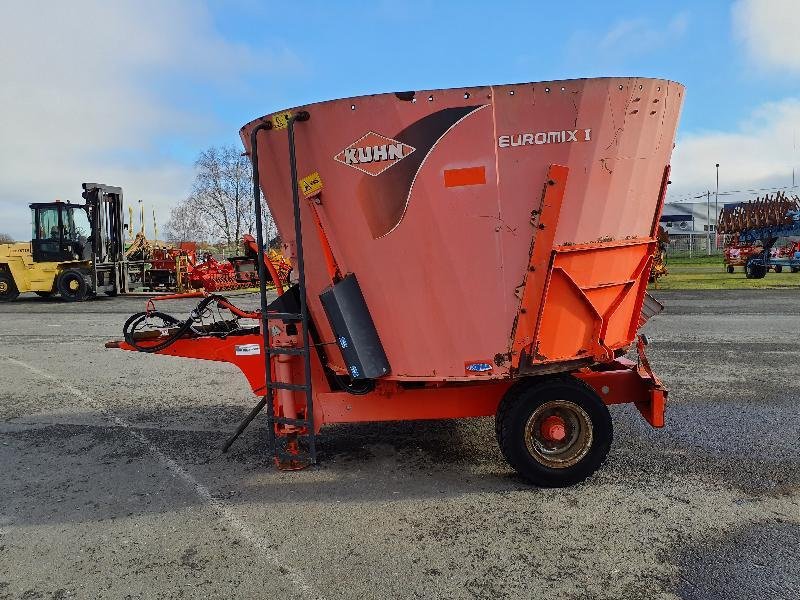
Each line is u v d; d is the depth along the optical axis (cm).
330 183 407
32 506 431
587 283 410
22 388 809
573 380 431
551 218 384
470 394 456
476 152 380
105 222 2322
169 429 612
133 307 1928
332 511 409
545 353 409
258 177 433
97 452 546
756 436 543
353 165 397
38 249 2159
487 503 414
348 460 502
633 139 395
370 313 420
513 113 376
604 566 333
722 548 349
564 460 431
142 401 727
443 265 395
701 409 630
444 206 387
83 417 661
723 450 509
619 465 479
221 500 433
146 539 378
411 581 322
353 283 418
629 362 506
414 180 387
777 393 693
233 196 5466
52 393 777
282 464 489
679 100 420
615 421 592
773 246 2623
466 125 378
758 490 428
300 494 439
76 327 1434
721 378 771
